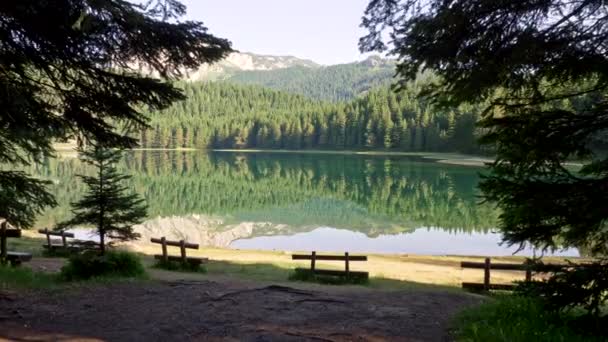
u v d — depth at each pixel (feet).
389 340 19.35
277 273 47.19
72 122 24.17
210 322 21.38
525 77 15.67
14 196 28.22
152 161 308.60
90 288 27.20
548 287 16.63
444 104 17.03
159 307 23.72
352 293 29.76
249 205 132.57
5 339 17.69
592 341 15.88
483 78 15.05
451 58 15.46
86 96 23.43
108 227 35.12
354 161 310.86
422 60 15.79
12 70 21.75
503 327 17.93
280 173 232.94
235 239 89.30
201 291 27.91
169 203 133.39
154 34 20.79
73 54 21.29
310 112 488.85
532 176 16.70
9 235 38.91
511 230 17.16
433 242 83.56
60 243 62.95
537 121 16.26
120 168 248.32
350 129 434.30
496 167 17.39
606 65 14.42
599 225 15.52
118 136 24.88
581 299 16.11
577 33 14.47
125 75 22.65
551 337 16.39
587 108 16.38
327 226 101.30
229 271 47.57
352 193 155.74
